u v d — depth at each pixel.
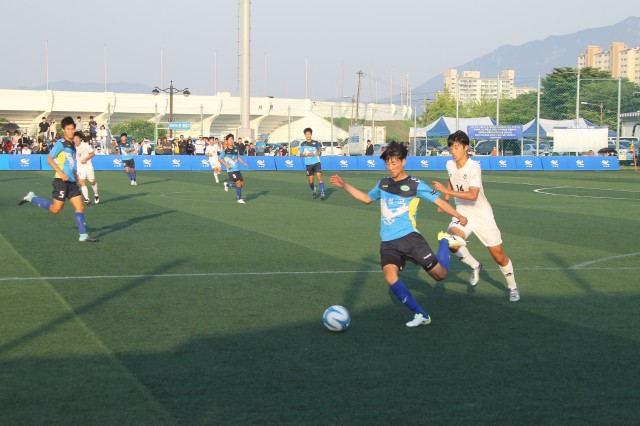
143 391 4.71
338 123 80.25
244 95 42.12
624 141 56.75
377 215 16.38
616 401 4.62
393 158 6.51
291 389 4.77
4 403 4.47
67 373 5.05
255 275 8.94
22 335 6.04
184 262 9.84
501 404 4.55
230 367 5.23
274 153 48.16
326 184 27.61
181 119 70.69
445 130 47.22
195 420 4.23
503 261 7.57
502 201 20.89
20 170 35.38
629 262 10.24
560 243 12.17
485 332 6.31
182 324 6.47
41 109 62.47
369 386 4.85
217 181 28.17
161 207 17.80
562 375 5.13
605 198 22.09
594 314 7.03
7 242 11.55
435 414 4.37
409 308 6.47
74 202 11.69
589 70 79.12
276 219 15.41
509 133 45.00
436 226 14.55
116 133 60.69
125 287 8.10
